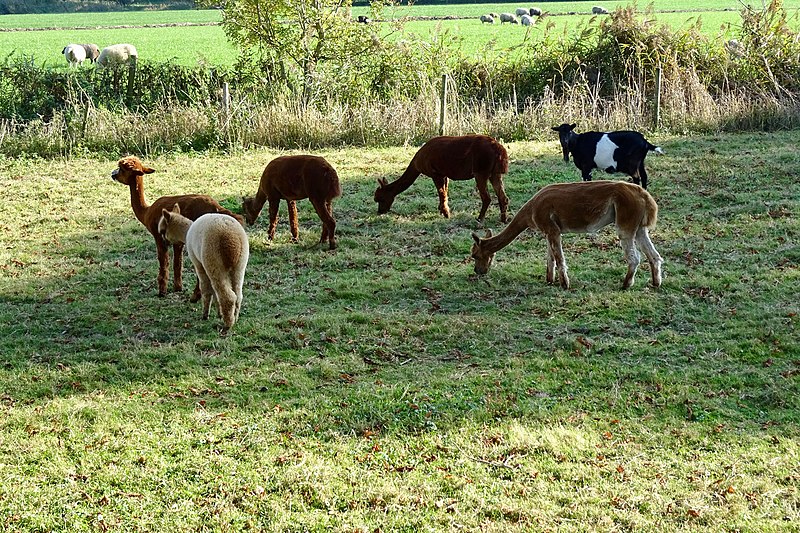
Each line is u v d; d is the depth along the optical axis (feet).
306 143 58.70
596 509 18.66
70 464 20.88
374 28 70.13
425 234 39.37
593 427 22.29
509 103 65.16
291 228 38.42
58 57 130.93
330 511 18.95
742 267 33.60
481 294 32.07
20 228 40.91
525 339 28.04
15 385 25.17
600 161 44.78
